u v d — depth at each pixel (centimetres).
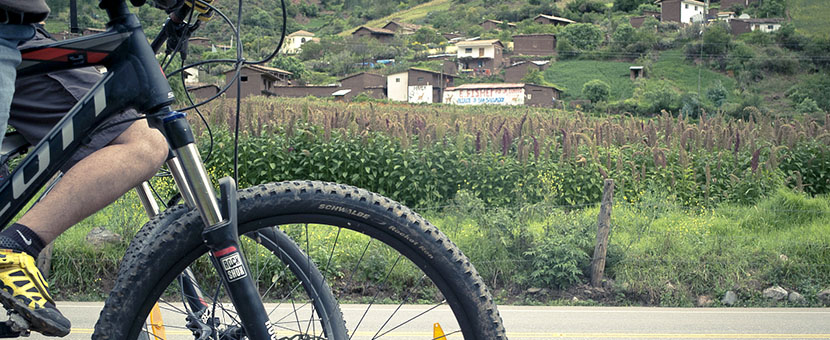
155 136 173
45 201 157
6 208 152
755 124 1509
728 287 729
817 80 5312
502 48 11081
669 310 663
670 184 1155
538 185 1102
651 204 937
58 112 175
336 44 9462
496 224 784
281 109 1669
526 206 846
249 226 166
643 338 528
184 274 217
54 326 154
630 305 712
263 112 1511
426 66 10025
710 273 742
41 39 178
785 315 637
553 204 970
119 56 160
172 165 163
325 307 231
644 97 6425
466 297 169
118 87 158
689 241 806
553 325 573
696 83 7056
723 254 775
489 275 746
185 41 197
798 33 6338
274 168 1181
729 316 628
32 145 188
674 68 7819
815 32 6303
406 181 1160
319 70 8638
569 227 785
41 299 154
